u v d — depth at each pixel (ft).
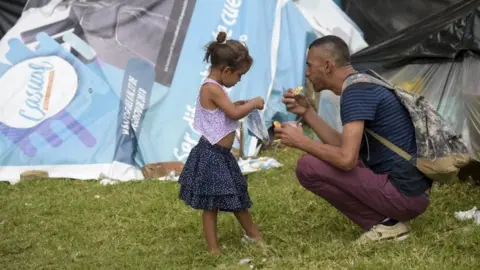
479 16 17.97
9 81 20.49
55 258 13.70
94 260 13.41
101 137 19.77
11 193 18.13
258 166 18.98
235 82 13.14
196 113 13.30
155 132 19.84
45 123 19.93
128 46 20.92
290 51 22.25
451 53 17.66
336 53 12.67
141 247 14.08
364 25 25.80
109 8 21.42
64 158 19.48
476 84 17.12
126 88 20.34
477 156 16.61
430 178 12.62
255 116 13.50
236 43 12.95
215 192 12.78
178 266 12.99
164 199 16.94
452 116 17.40
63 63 20.67
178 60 20.85
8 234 15.15
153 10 21.52
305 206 15.64
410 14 24.86
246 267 12.50
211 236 13.30
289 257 12.82
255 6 22.25
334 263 12.32
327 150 12.27
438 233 13.41
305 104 13.65
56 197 17.66
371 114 12.27
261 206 15.79
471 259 12.09
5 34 21.83
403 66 18.79
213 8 21.88
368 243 12.84
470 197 15.55
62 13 21.45
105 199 17.33
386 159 12.64
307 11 24.36
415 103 12.50
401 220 13.03
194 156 13.08
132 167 19.52
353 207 13.00
